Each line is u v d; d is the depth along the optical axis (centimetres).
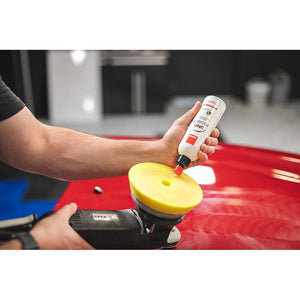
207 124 86
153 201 71
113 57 468
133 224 78
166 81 527
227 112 517
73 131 99
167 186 77
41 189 250
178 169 84
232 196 107
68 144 94
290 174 121
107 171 94
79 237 72
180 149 86
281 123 461
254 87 552
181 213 73
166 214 73
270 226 93
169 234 81
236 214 98
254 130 433
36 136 91
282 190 111
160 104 499
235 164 127
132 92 488
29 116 91
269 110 531
